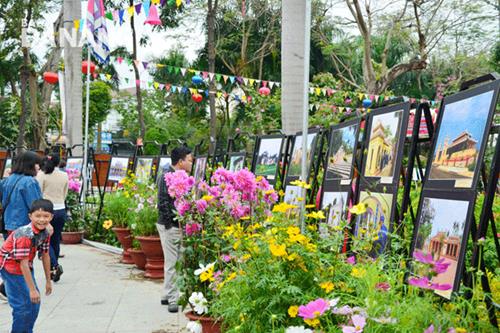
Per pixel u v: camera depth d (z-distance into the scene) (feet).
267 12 96.48
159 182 21.45
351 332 9.18
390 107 15.01
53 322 19.40
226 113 106.52
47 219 15.05
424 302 9.95
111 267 30.09
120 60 49.08
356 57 100.53
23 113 91.61
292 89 27.40
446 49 86.43
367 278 11.07
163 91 112.57
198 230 17.22
